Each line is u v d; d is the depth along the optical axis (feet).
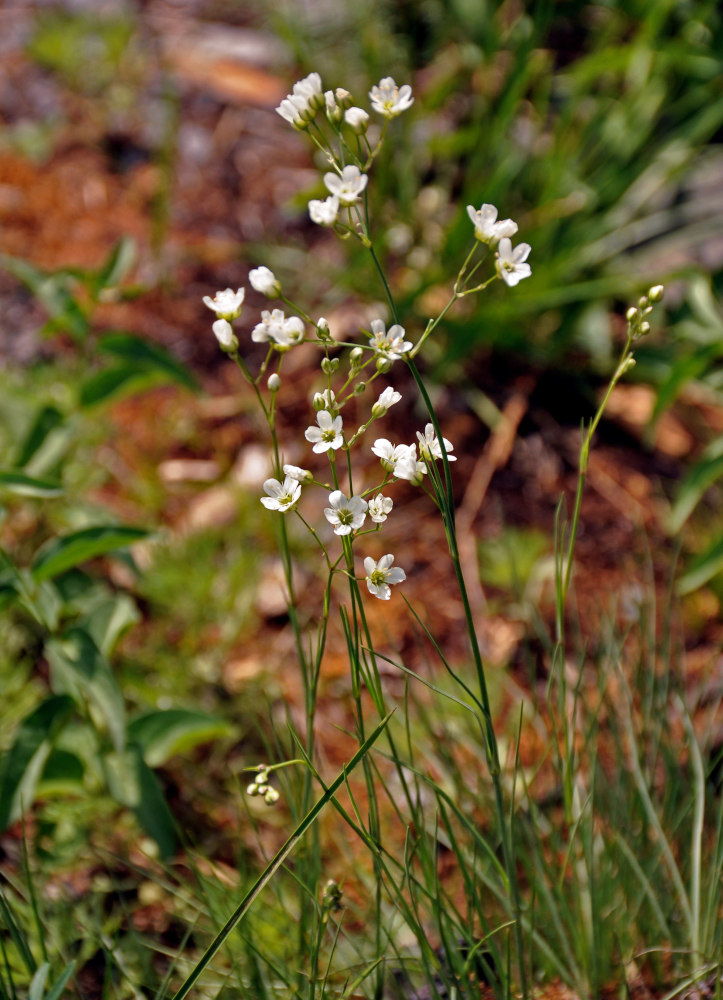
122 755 2.69
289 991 2.38
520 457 3.83
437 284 3.89
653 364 3.90
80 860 2.74
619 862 2.49
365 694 3.06
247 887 2.54
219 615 3.25
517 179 4.16
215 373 3.99
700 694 2.64
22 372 3.76
